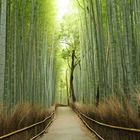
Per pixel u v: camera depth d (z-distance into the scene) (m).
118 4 12.98
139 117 6.26
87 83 24.70
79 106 26.05
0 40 8.09
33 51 17.08
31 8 14.88
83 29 23.59
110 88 12.74
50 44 28.36
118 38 11.18
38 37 18.28
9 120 7.14
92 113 14.12
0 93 7.93
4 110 7.21
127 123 6.44
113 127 7.57
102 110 10.33
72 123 20.25
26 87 14.02
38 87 19.02
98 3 13.66
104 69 13.33
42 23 19.30
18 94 12.52
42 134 13.64
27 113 9.66
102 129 10.13
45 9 18.62
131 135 6.05
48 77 29.16
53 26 24.73
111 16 11.47
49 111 20.41
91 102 19.67
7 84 10.01
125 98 7.51
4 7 8.29
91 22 17.20
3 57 8.04
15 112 8.19
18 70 12.77
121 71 10.42
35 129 11.62
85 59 23.98
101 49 13.50
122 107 7.35
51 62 31.00
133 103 7.90
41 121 13.52
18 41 13.09
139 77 10.02
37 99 18.09
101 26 13.59
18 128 7.94
